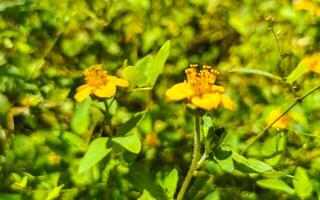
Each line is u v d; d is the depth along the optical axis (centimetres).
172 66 49
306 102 44
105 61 49
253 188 42
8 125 44
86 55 49
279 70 48
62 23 49
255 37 50
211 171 41
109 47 49
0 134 43
